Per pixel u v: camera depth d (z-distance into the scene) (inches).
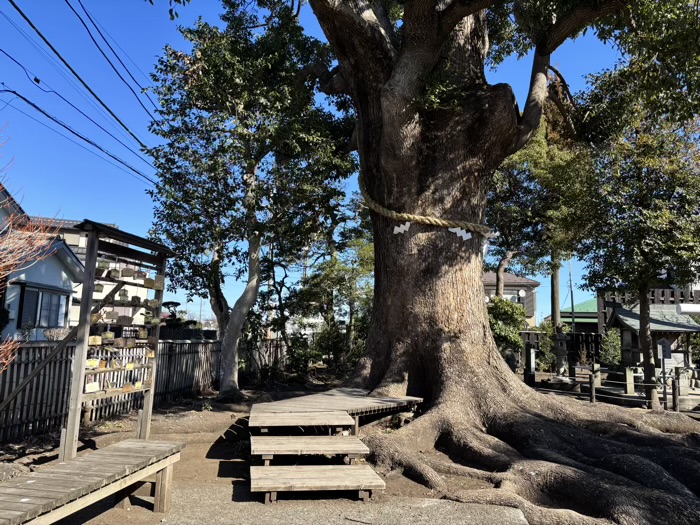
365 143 378.3
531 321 1466.5
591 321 1288.1
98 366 228.4
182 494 206.5
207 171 452.1
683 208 450.3
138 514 181.0
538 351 845.8
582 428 288.5
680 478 226.1
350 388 351.9
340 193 486.3
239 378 600.1
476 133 348.5
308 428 284.4
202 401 465.7
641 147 467.5
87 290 208.7
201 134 452.4
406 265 348.5
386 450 251.3
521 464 227.3
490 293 1457.9
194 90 434.0
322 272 713.0
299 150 439.5
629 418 302.8
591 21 342.0
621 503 186.2
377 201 370.0
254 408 283.3
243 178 463.5
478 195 362.0
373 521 176.9
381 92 326.0
